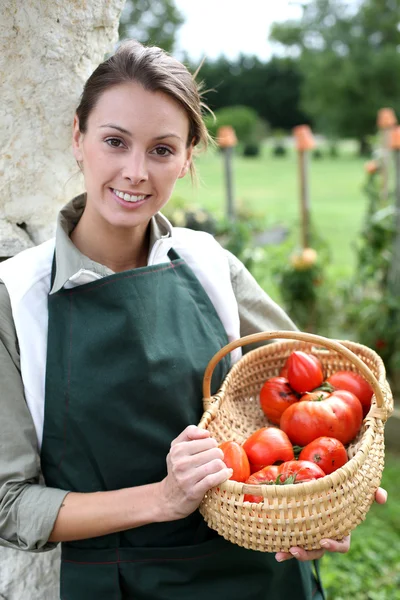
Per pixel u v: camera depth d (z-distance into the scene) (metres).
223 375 1.51
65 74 1.56
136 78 1.21
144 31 16.69
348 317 4.82
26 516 1.24
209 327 1.46
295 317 4.86
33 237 1.70
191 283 1.47
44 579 1.63
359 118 32.19
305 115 43.28
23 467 1.27
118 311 1.31
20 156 1.58
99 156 1.25
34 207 1.65
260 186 20.06
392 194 5.34
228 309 1.51
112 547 1.35
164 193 1.29
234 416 1.53
